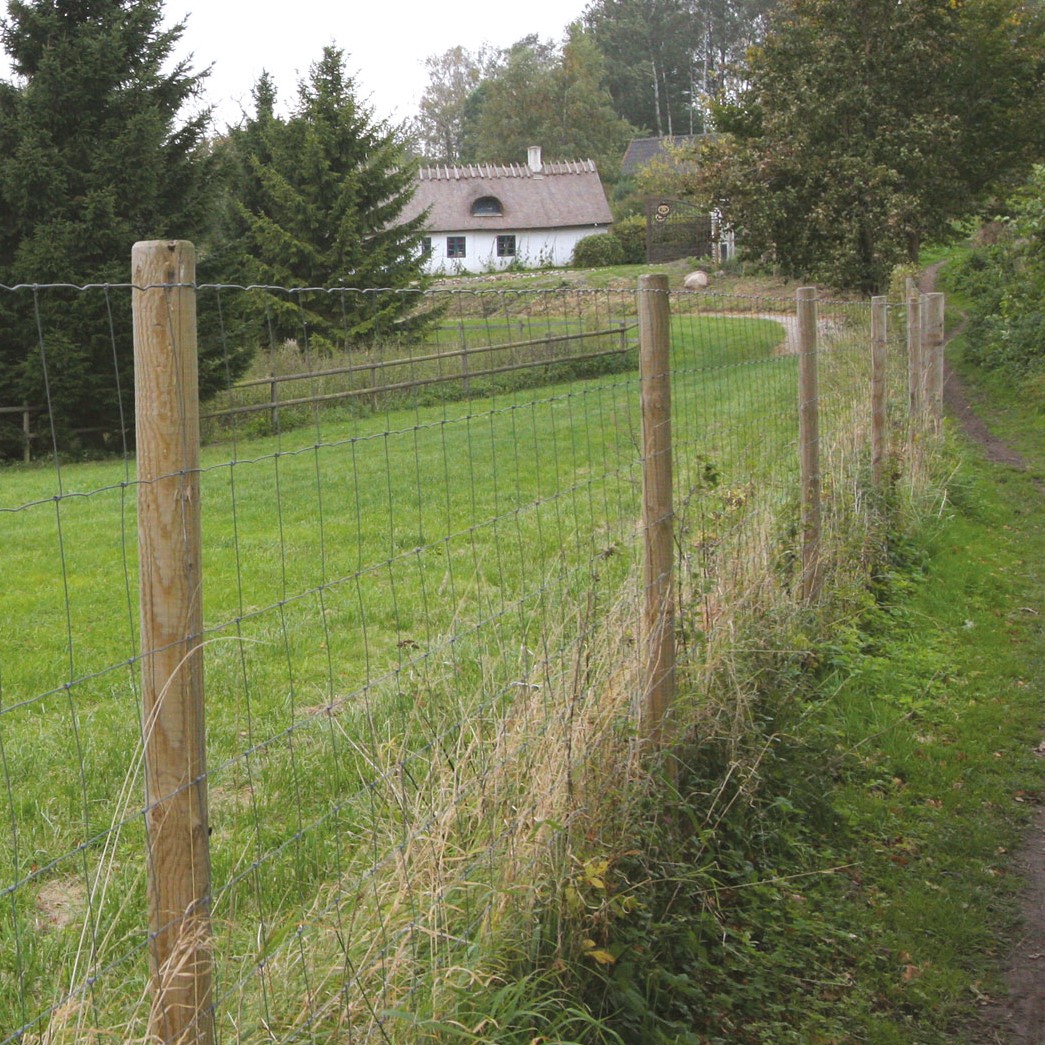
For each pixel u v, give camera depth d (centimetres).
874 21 2752
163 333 211
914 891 426
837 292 2850
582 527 870
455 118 9231
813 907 411
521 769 336
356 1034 251
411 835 292
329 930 271
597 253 5325
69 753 506
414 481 1187
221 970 274
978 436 1622
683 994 342
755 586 531
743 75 2952
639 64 9694
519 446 1286
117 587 859
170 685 217
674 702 409
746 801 429
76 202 1972
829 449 824
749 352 1109
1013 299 2116
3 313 1847
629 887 350
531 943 304
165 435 213
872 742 549
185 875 221
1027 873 447
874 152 2719
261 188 3183
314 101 2881
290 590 794
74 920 362
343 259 2820
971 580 831
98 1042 229
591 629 392
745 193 2773
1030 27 2944
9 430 1850
